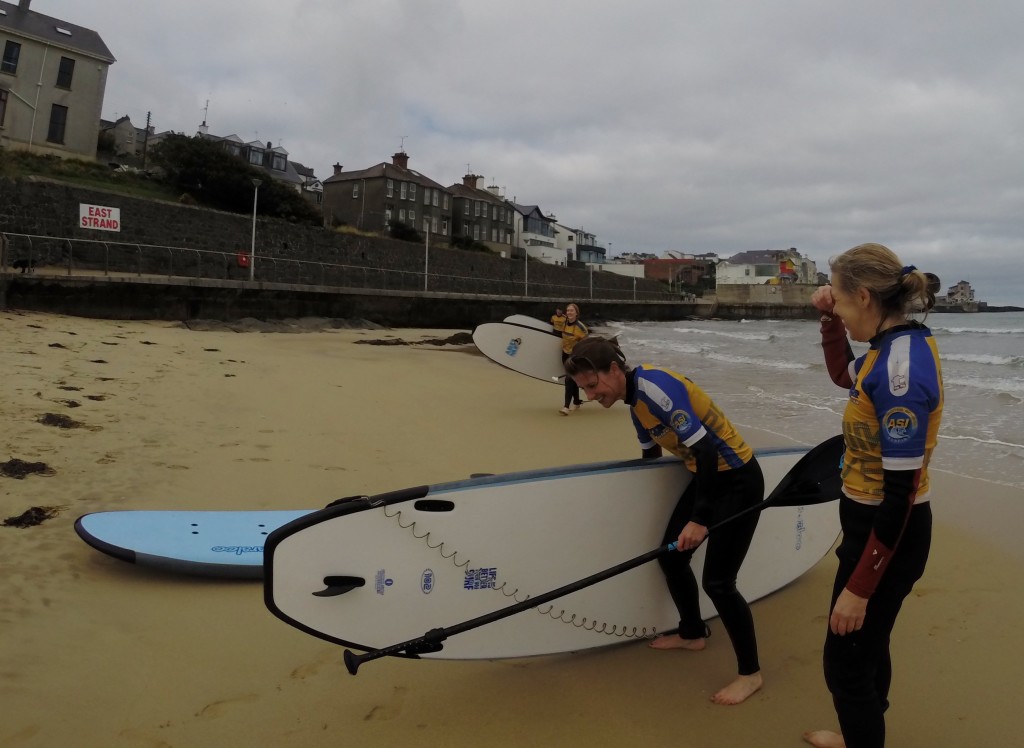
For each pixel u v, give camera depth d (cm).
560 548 266
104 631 283
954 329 4144
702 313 6831
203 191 3716
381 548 231
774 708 247
